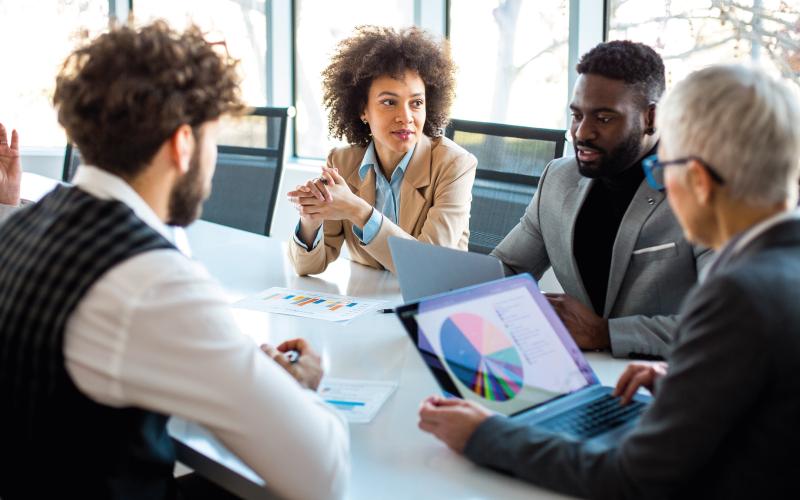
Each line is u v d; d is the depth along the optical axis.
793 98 1.04
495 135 2.80
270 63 5.13
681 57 3.48
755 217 1.04
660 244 1.84
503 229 2.72
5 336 1.09
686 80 1.09
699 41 3.41
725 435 1.00
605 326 1.75
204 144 1.21
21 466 1.13
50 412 1.08
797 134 1.02
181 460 1.36
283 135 3.13
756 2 3.22
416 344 1.40
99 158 1.16
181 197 1.21
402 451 1.32
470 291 1.49
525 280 1.55
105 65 1.14
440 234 2.46
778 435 0.98
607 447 1.15
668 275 1.83
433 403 1.32
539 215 2.16
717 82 1.04
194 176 1.20
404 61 2.50
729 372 0.98
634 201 1.88
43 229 1.13
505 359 1.43
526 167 2.71
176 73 1.15
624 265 1.88
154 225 1.16
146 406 1.09
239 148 3.23
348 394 1.54
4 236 1.20
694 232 1.10
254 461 1.14
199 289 1.11
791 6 3.14
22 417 1.10
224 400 1.09
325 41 4.96
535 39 3.97
